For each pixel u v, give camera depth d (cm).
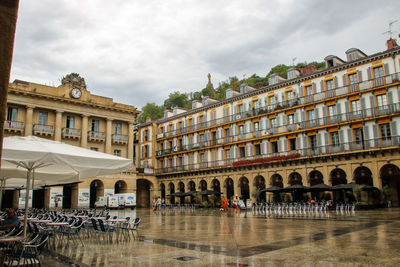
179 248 991
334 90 3475
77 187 4156
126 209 4266
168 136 5500
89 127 4578
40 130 4050
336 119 3428
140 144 6044
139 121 8731
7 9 275
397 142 2970
